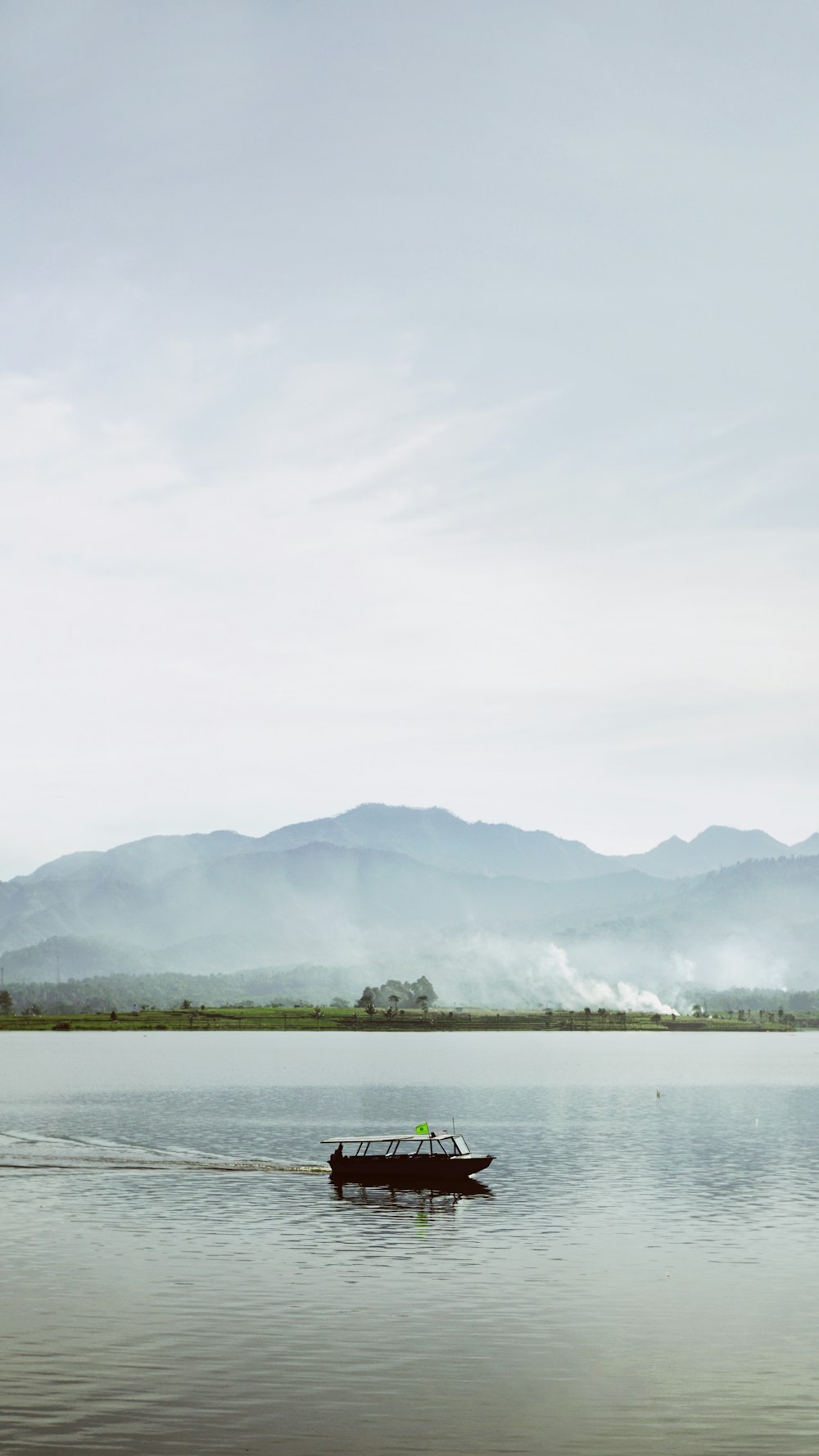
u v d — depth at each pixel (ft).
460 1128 524.93
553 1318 214.07
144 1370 186.19
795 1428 167.02
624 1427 166.81
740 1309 219.41
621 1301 224.33
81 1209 315.99
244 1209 317.42
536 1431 165.48
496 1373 186.09
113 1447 158.81
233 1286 233.35
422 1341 200.34
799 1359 193.36
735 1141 478.18
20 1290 230.07
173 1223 296.10
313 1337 202.18
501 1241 276.00
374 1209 317.83
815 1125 544.62
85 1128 519.19
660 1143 468.75
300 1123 544.21
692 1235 283.79
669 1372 187.32
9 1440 160.76
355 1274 243.60
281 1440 161.48
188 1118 561.43
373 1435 163.43
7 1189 350.64
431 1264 252.21
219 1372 185.68
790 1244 273.95
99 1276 241.55
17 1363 188.85
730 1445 161.68
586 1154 435.53
